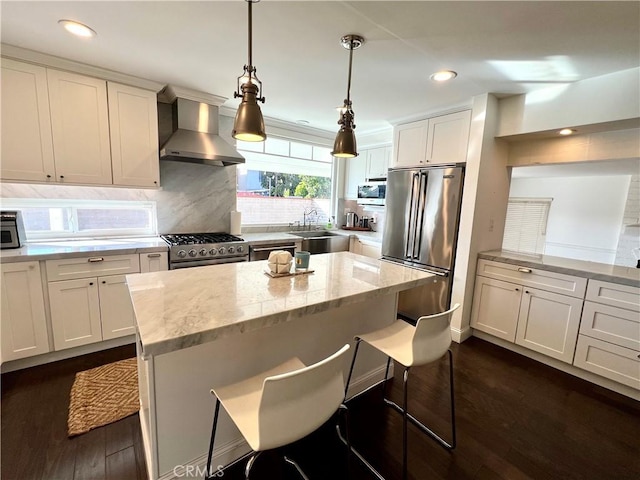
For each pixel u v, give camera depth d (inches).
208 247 114.0
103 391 79.0
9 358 82.8
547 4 56.2
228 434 58.9
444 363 101.8
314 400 38.9
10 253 83.4
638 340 82.3
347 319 76.2
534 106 101.2
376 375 87.7
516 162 120.1
